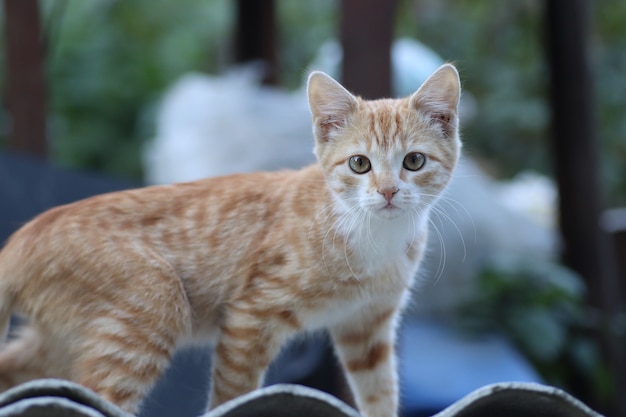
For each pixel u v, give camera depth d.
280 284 4.59
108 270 4.37
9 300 4.48
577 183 9.18
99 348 4.30
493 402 3.39
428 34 16.03
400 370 6.10
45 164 7.70
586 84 9.05
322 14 18.02
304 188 4.84
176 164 10.21
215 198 4.82
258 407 3.19
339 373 6.55
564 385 9.09
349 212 4.75
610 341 9.22
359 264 4.70
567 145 9.18
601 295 9.27
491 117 15.29
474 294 9.20
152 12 16.98
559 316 9.29
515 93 15.42
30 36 8.59
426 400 7.38
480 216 9.42
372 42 6.63
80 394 3.14
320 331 5.34
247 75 11.00
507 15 15.79
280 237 4.67
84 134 15.77
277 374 6.36
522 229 9.86
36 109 8.62
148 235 4.61
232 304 4.61
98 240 4.43
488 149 15.30
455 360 8.24
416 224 4.86
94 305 4.36
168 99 12.68
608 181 14.29
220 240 4.71
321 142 5.00
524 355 9.01
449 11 16.48
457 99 4.94
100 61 16.34
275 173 5.09
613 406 9.12
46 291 4.42
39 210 7.43
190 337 4.74
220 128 9.98
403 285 4.90
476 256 9.30
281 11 17.89
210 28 17.20
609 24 15.25
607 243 9.40
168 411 6.07
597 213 9.23
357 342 5.02
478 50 15.89
